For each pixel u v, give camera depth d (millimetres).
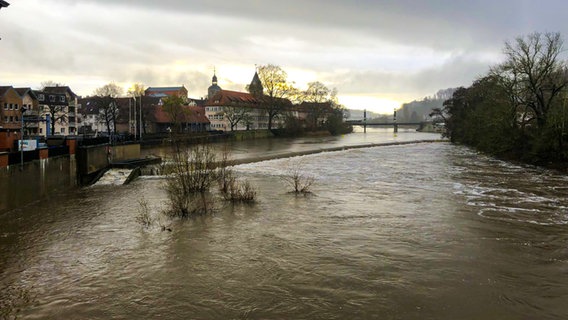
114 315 13672
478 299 14500
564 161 49500
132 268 17594
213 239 21312
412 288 15344
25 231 23406
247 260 18297
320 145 96312
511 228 22969
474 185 37625
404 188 36406
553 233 22047
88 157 40375
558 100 54969
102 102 100312
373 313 13570
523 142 59094
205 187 34594
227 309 13930
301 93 140000
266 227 23469
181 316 13531
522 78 57125
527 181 39906
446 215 25984
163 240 21266
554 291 15094
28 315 13758
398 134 176750
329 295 14844
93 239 21734
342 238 21344
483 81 75625
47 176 33531
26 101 89812
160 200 31500
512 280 16031
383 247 19859
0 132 35625
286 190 35500
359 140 120438
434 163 58000
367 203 29859
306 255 18844
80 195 34094
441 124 172000
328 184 39031
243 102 145875
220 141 101562
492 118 63406
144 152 69625
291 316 13422
